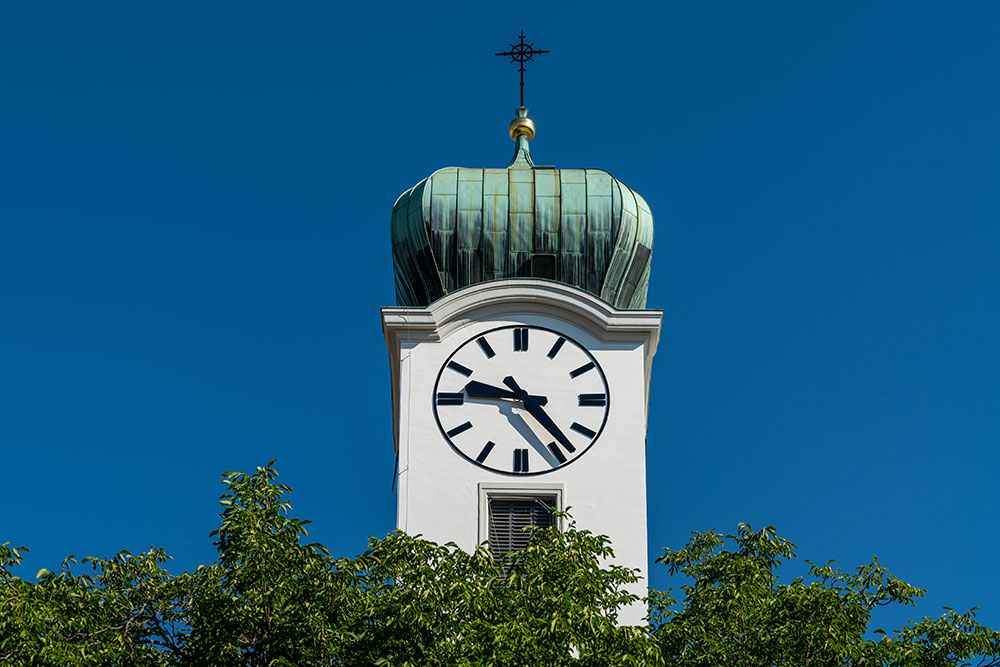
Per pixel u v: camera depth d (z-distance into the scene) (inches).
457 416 2098.9
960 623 1765.5
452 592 1681.8
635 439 2090.3
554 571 1763.0
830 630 1726.1
